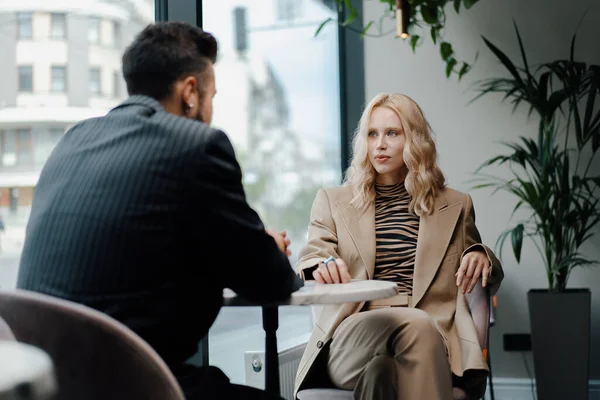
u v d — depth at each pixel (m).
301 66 4.21
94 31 2.41
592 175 4.10
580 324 3.62
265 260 1.34
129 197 1.23
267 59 3.82
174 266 1.25
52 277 1.22
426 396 1.73
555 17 4.20
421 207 2.20
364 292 1.42
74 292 1.21
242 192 1.33
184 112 1.43
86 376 0.92
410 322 1.78
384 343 1.82
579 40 4.16
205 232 1.27
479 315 2.06
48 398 0.87
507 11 4.27
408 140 2.24
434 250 2.16
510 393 4.13
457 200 2.25
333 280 1.71
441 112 4.34
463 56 4.32
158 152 1.27
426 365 1.74
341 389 1.98
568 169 3.75
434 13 3.53
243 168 3.62
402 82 4.43
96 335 0.91
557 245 3.71
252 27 3.63
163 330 1.23
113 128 1.34
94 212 1.23
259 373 2.78
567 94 3.66
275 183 3.91
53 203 1.27
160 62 1.40
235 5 3.44
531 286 4.14
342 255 2.21
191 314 1.28
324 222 2.28
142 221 1.23
